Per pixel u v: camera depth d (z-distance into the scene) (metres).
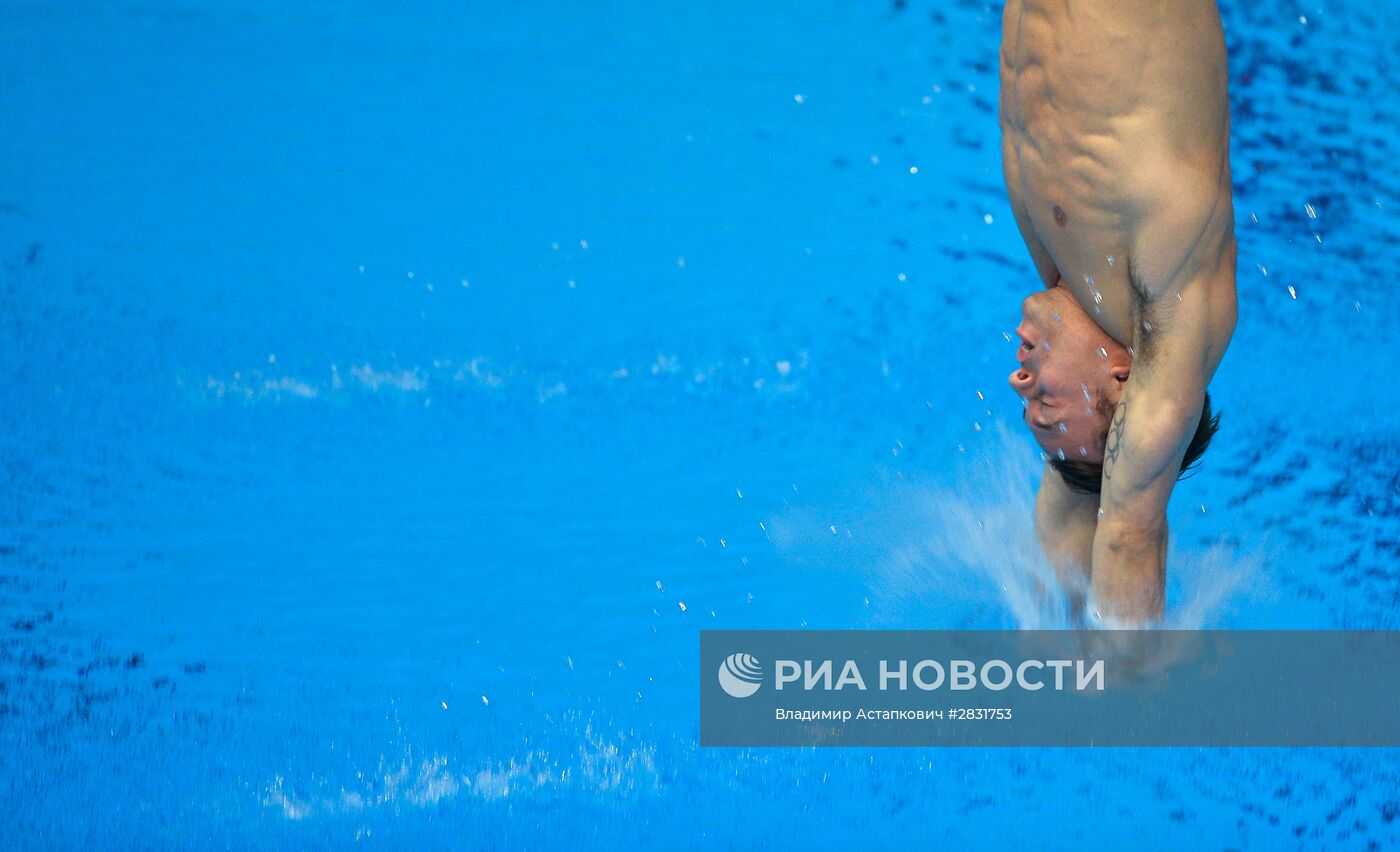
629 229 21.69
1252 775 10.21
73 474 15.59
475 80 23.42
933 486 15.00
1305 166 21.31
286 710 11.18
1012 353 18.77
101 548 13.98
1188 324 8.38
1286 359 17.56
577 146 22.67
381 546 14.11
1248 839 9.52
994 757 10.51
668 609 12.69
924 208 21.83
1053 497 10.02
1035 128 8.62
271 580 13.40
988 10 24.41
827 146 22.61
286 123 22.86
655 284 20.64
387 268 20.97
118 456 16.09
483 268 20.61
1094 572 9.29
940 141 22.86
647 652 12.02
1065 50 8.25
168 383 17.95
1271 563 12.88
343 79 23.27
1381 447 15.50
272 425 17.03
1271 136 21.86
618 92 23.47
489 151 22.53
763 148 22.66
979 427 16.72
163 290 20.06
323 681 11.65
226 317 19.38
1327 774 10.22
